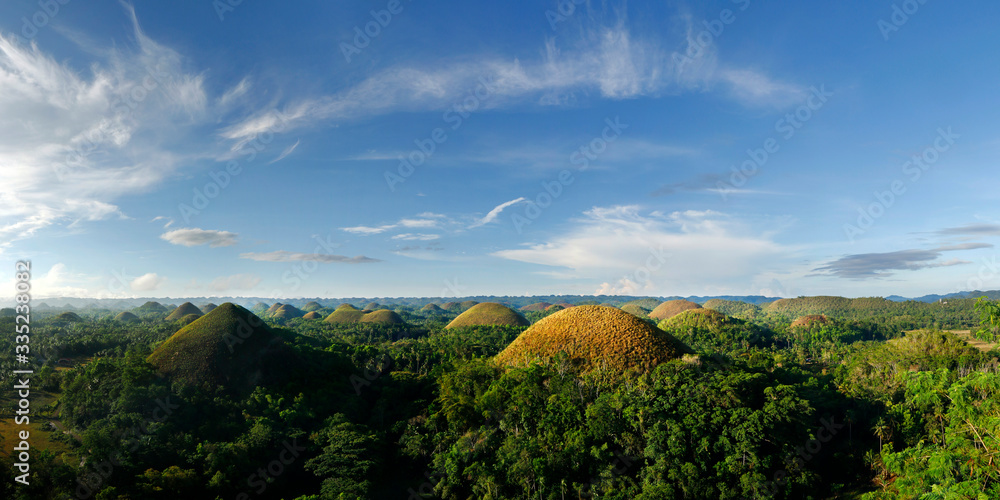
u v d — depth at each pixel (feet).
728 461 139.85
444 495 143.95
